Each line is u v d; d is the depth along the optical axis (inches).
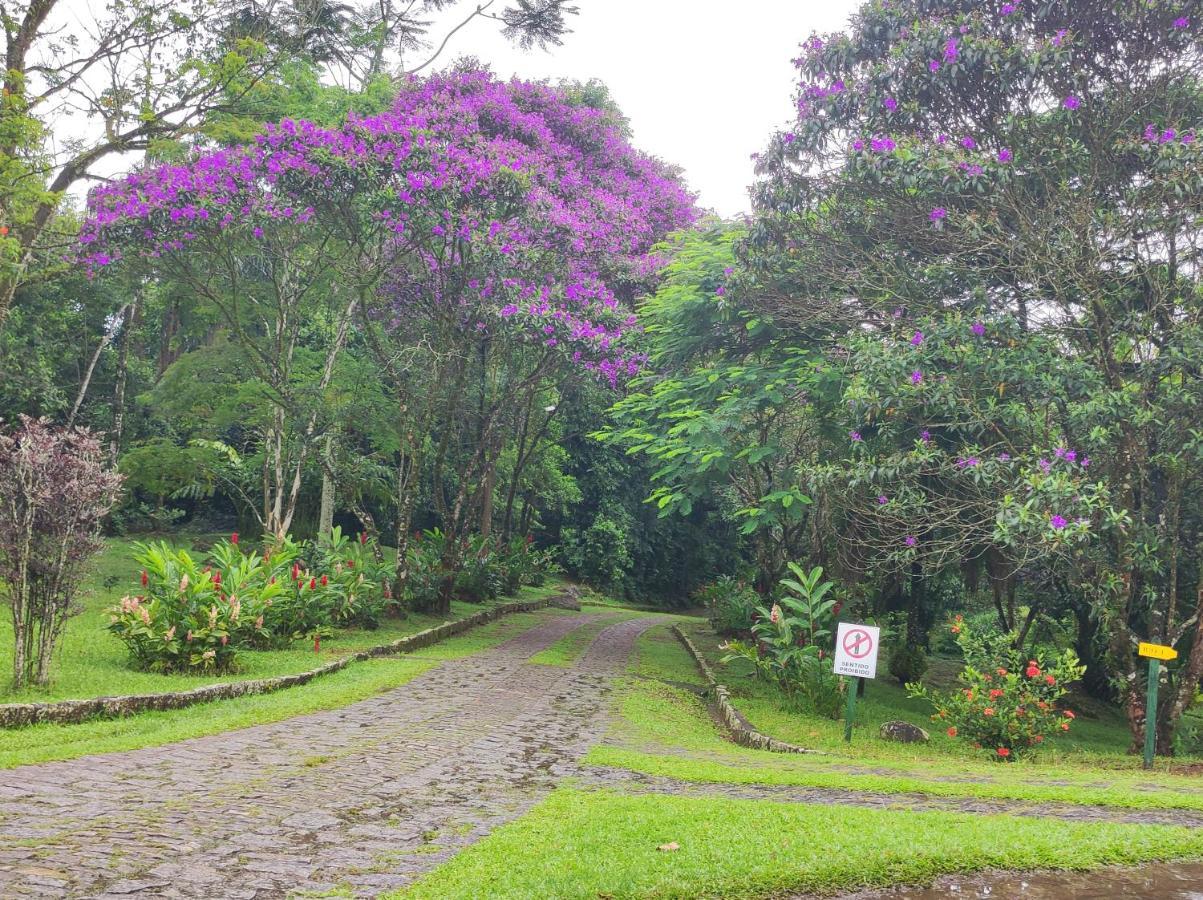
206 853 188.4
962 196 471.5
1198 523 512.7
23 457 354.0
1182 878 193.2
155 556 471.8
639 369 718.5
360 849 198.4
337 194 672.4
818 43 541.0
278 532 753.6
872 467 482.6
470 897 165.6
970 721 394.0
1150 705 363.9
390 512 1230.9
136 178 661.3
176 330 1133.7
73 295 973.8
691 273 648.4
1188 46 461.4
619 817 222.4
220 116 704.4
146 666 441.1
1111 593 448.8
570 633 855.7
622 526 1544.0
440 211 668.1
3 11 609.3
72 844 187.2
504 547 1134.4
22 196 612.7
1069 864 196.4
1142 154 445.1
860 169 487.5
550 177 746.8
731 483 753.0
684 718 465.1
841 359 562.3
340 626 681.0
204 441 837.2
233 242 701.9
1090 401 426.0
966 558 553.3
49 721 316.2
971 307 509.4
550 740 358.0
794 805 244.2
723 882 176.2
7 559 355.3
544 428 1011.9
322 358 864.9
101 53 651.5
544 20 1007.6
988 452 487.5
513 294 711.1
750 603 813.9
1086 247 453.7
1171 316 459.8
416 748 322.7
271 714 364.5
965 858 194.5
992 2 501.7
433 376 769.6
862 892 179.5
